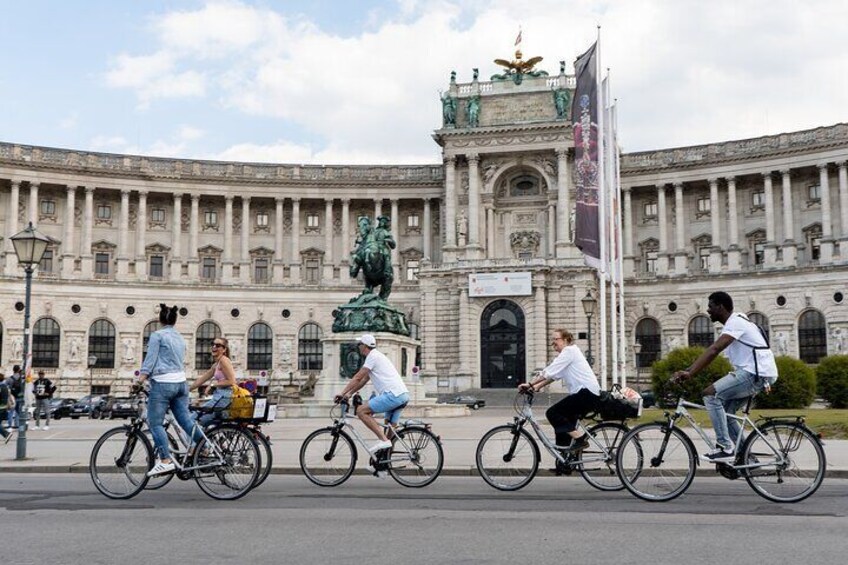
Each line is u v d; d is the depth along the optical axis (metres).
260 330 113.00
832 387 69.88
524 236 111.56
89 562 12.13
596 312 101.44
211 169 113.94
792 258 102.00
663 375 62.00
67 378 104.19
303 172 116.56
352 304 52.69
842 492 18.92
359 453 27.67
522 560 12.02
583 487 20.34
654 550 12.60
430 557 12.27
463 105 111.88
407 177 116.81
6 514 16.48
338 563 11.94
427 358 104.81
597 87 53.69
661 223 109.56
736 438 17.39
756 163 104.88
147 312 109.19
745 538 13.46
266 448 19.09
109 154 110.25
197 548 13.05
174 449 19.06
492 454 19.92
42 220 108.81
